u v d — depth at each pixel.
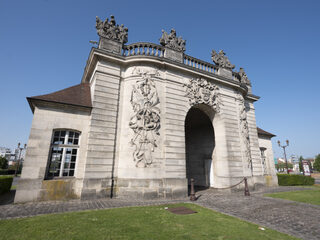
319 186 21.09
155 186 11.81
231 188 15.12
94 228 5.74
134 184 11.54
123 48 14.48
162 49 14.95
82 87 15.18
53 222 6.26
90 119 12.02
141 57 13.69
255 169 18.84
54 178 11.02
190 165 21.25
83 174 11.32
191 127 22.05
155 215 7.44
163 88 14.16
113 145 12.15
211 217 7.35
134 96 13.05
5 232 5.31
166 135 13.06
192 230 5.81
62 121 11.72
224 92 17.70
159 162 12.44
